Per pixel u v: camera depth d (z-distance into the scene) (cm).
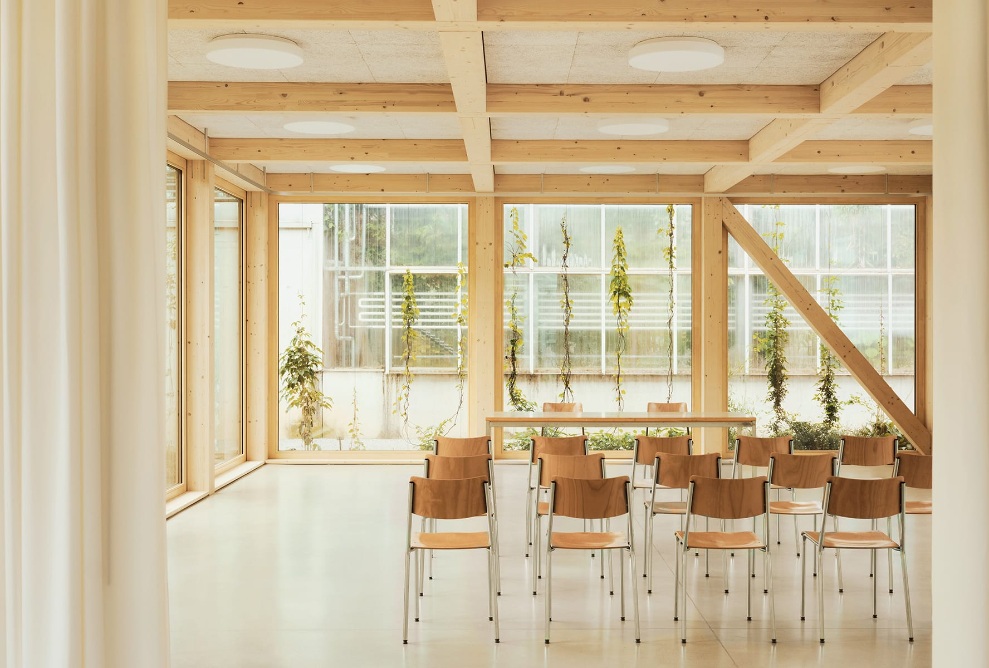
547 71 612
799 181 1014
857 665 401
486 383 1023
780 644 429
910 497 827
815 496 828
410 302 1045
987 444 244
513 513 748
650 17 448
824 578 550
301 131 779
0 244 222
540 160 838
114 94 223
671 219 1045
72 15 216
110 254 224
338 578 543
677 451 626
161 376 233
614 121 727
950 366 251
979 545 243
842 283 1052
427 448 1045
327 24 454
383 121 764
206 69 616
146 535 226
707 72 611
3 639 222
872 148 834
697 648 421
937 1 256
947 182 252
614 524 712
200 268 823
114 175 223
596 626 453
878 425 1045
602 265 1045
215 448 906
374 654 411
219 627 449
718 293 1023
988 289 245
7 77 219
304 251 1043
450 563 581
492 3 448
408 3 449
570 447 619
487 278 1022
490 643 426
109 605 225
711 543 451
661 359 1049
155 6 229
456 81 556
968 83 245
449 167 967
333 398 1046
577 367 1045
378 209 1044
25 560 218
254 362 1020
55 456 219
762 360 1049
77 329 217
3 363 221
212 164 829
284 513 743
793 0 446
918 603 498
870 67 545
